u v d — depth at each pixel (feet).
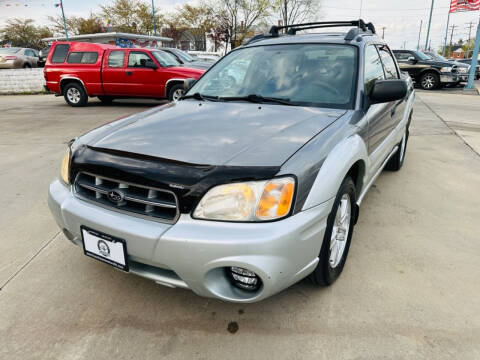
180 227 5.27
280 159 5.51
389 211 10.69
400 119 12.20
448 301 6.83
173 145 6.05
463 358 5.59
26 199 11.66
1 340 6.01
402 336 6.01
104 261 5.98
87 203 6.14
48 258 8.34
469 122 24.04
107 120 25.39
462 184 12.87
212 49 108.27
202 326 6.27
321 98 8.15
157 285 7.39
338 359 5.58
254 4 97.09
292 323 6.31
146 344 5.91
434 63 46.14
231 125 6.84
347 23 10.83
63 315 6.56
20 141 19.24
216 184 5.22
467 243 8.93
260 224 5.18
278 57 9.32
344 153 6.40
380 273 7.68
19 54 60.34
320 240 5.91
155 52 30.94
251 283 5.51
